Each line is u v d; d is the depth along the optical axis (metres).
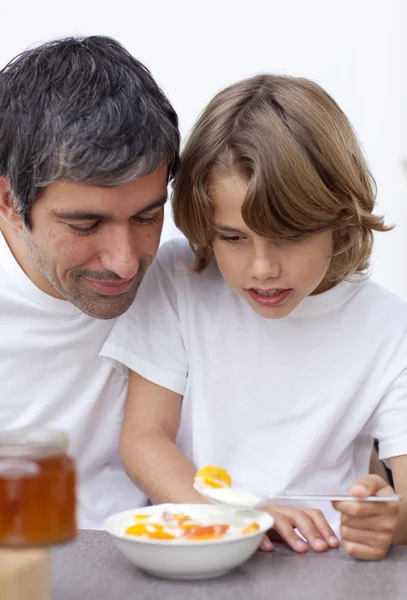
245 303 1.66
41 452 0.93
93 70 1.36
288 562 1.18
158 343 1.66
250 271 1.42
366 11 3.29
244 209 1.35
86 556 1.19
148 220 1.41
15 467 0.92
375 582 1.09
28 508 0.91
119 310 1.47
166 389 1.65
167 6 3.31
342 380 1.62
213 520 1.23
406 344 1.62
